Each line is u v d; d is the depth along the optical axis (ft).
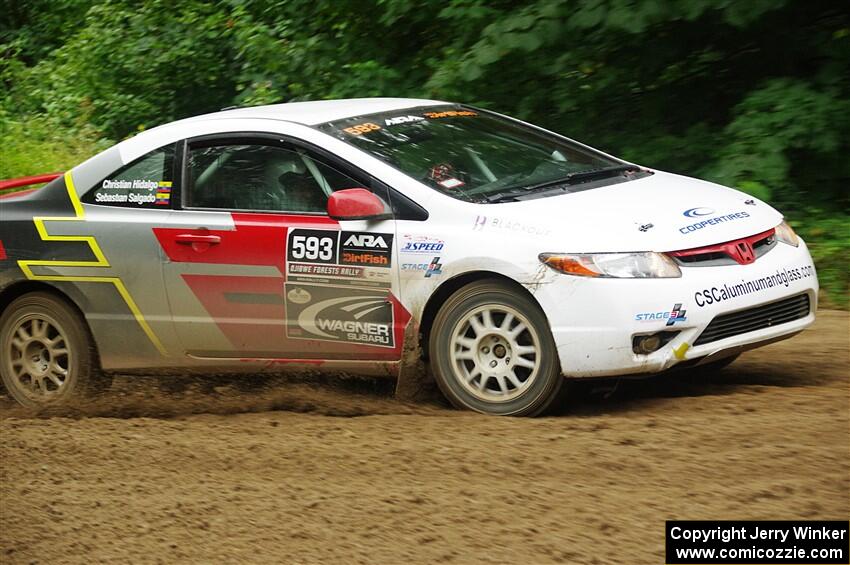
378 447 22.40
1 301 29.68
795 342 30.45
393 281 24.90
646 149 44.21
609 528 17.79
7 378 29.60
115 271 27.76
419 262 24.58
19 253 28.78
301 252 25.75
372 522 18.70
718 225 24.52
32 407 29.19
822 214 40.42
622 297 22.97
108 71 67.51
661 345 23.27
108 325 28.09
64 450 23.97
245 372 27.37
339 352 25.93
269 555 17.81
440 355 24.76
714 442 21.27
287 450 22.72
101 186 28.35
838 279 36.09
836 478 19.12
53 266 28.43
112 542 18.84
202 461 22.57
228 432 24.53
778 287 24.43
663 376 27.35
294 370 26.71
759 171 39.40
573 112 46.55
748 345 24.12
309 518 19.12
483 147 27.53
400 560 17.25
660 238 23.61
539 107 46.98
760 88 41.98
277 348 26.53
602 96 46.37
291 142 26.58
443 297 24.97
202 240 26.73
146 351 27.89
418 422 24.07
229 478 21.45
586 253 23.25
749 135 40.22
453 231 24.43
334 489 20.34
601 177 27.17
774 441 21.13
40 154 59.26
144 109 66.80
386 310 25.11
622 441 21.62
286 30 55.21
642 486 19.36
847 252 36.94
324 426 24.31
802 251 25.80
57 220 28.50
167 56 65.16
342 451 22.36
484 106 46.62
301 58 53.72
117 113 66.85
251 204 26.61
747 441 21.20
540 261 23.44
